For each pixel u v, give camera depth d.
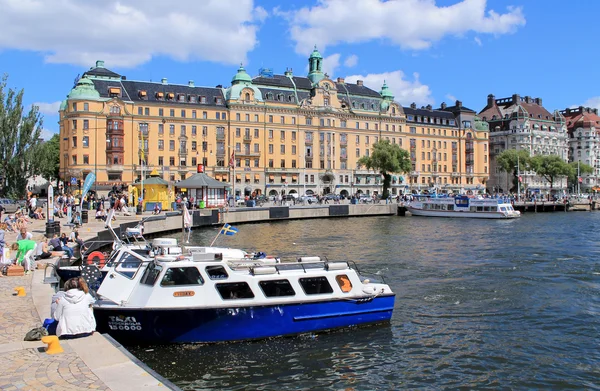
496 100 187.00
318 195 113.38
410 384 15.15
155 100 109.44
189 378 15.35
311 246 44.03
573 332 19.61
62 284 22.31
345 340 18.61
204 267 17.86
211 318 17.55
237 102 117.44
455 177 153.12
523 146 168.88
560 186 179.88
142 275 18.41
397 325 20.39
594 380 15.45
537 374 15.87
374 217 87.69
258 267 18.92
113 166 102.94
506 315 21.72
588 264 33.38
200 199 70.69
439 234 54.94
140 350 17.30
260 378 15.43
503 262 34.50
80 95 101.56
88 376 10.84
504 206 82.81
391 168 109.50
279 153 123.12
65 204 54.78
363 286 20.19
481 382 15.30
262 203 89.12
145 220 48.00
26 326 14.84
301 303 18.72
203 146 113.69
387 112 139.75
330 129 129.25
